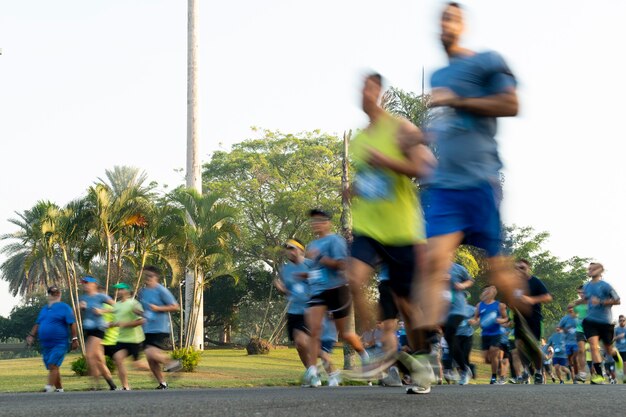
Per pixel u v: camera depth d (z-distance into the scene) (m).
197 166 53.78
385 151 8.71
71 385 23.20
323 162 82.75
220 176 83.44
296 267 17.59
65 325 20.03
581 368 25.62
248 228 81.25
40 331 19.94
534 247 93.69
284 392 9.29
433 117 6.98
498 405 6.05
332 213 78.25
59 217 39.72
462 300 18.77
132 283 66.94
